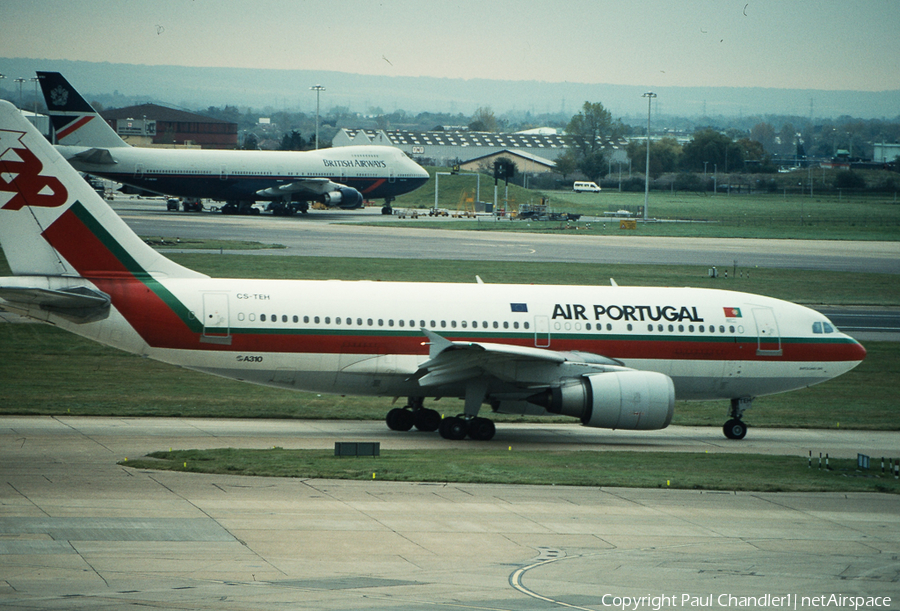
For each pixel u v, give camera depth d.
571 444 110.69
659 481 87.44
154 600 51.25
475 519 72.62
